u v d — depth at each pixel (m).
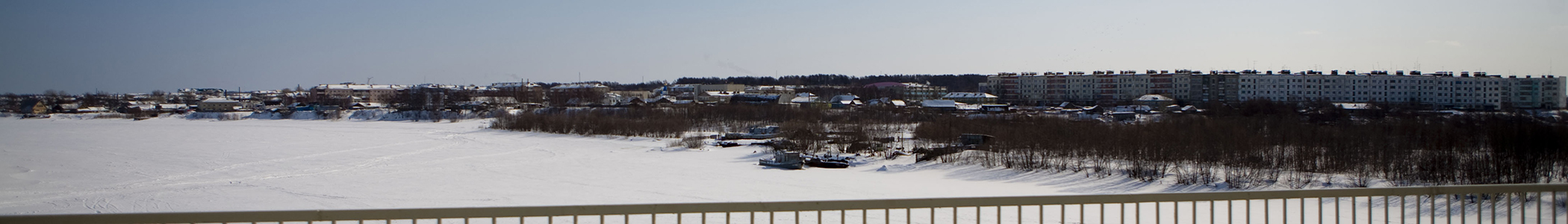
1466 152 44.03
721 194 37.97
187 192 39.75
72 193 39.31
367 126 123.19
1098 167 45.12
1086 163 48.31
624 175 47.84
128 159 59.91
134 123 137.88
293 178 45.81
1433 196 8.26
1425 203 25.81
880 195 37.00
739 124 111.25
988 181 43.09
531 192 39.22
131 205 35.56
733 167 52.28
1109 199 7.63
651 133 90.44
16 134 97.44
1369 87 159.25
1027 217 22.30
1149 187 38.81
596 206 6.79
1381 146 48.56
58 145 77.00
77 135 95.88
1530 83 156.12
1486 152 40.00
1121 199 7.64
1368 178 40.12
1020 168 46.88
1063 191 38.59
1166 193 7.71
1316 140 52.72
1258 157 47.34
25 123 137.25
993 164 48.44
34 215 5.79
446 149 72.56
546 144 78.62
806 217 23.62
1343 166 44.69
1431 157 41.47
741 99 154.75
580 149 71.12
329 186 42.06
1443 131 55.19
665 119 104.81
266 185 42.47
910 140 78.44
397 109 151.12
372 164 56.16
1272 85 162.62
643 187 40.94
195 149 70.50
